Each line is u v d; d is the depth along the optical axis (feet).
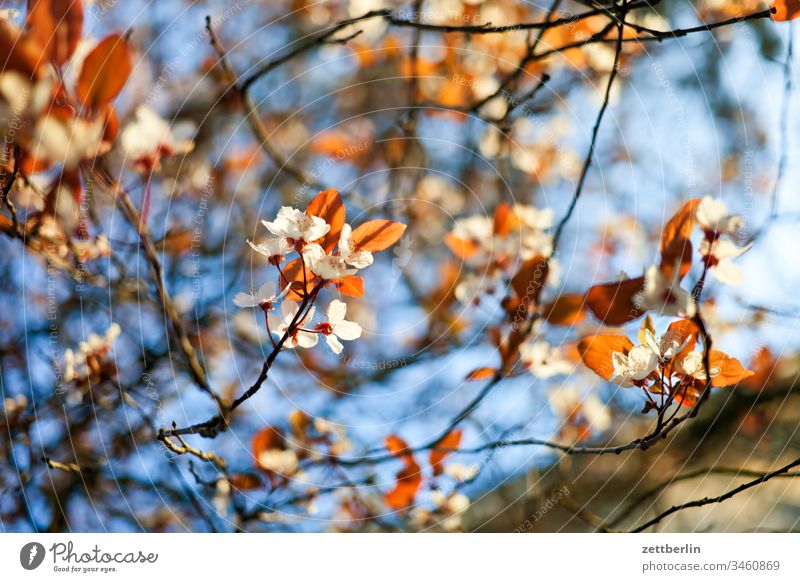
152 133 3.30
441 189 4.53
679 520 4.32
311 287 3.10
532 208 3.62
